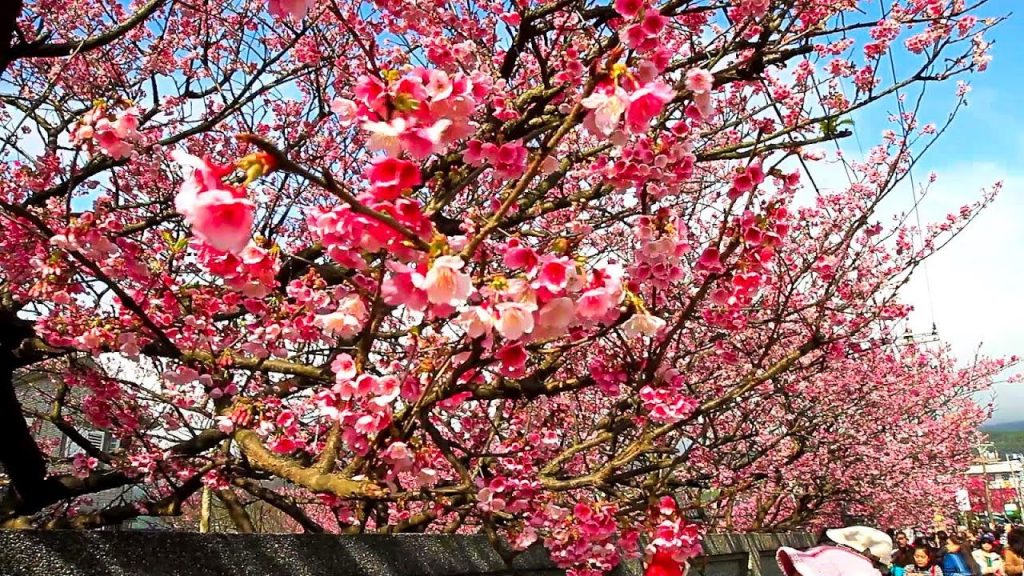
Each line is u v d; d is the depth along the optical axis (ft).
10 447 13.47
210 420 16.66
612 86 5.93
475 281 6.97
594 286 6.29
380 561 9.15
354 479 8.14
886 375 27.94
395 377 7.59
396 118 5.34
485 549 11.25
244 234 4.59
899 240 24.57
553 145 6.06
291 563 8.00
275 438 11.17
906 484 39.24
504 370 6.98
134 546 6.50
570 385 10.66
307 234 19.47
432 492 8.45
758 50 11.34
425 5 13.64
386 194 5.49
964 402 47.24
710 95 7.58
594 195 12.79
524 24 11.67
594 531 10.01
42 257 11.48
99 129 9.40
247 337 12.78
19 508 14.66
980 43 15.53
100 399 14.20
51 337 11.61
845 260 18.89
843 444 28.84
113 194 16.30
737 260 8.96
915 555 28.78
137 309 10.06
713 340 13.73
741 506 37.63
